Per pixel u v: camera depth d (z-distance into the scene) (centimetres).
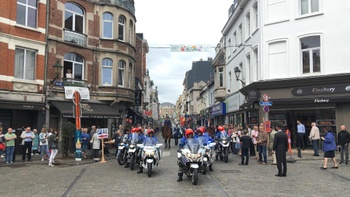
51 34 2141
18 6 1952
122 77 2645
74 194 854
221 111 3406
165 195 834
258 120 2195
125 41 2686
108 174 1212
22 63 1948
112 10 2575
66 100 2167
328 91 1877
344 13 1872
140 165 1236
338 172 1227
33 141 1802
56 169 1362
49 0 2142
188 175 1038
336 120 1862
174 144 3000
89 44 2430
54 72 2134
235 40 3008
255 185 972
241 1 2548
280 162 1142
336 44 1883
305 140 2008
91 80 2423
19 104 1864
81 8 2427
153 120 8288
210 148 1260
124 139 1535
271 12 2127
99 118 2362
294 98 1986
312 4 1995
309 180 1061
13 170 1331
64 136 1728
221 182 1023
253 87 2225
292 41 2025
